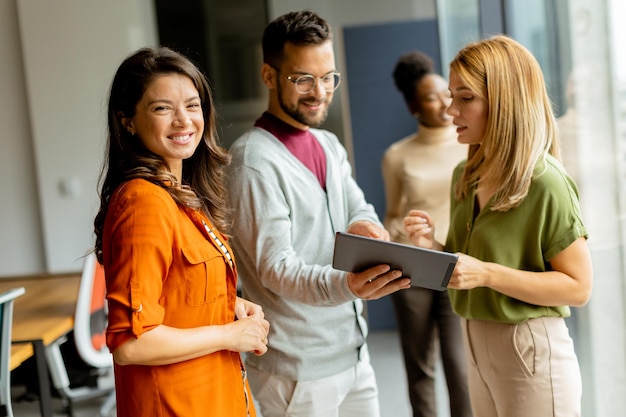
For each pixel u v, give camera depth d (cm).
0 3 580
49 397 301
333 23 610
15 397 422
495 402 206
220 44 662
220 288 165
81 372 392
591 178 230
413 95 337
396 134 549
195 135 165
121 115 164
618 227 217
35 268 600
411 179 337
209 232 166
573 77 242
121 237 150
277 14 611
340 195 223
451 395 303
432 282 182
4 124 589
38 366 299
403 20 586
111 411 416
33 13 567
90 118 572
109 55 567
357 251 179
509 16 325
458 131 207
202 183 181
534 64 198
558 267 195
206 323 163
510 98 195
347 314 219
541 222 193
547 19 283
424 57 340
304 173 212
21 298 372
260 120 216
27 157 591
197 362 160
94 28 566
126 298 148
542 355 196
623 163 212
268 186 203
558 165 198
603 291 229
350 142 554
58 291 383
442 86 333
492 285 191
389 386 439
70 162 576
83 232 582
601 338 237
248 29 657
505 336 198
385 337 550
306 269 197
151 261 150
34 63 571
